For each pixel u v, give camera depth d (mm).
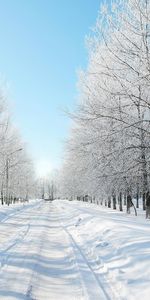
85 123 19625
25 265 9609
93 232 15555
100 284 7324
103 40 18484
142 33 17031
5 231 19281
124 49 17484
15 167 63531
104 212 29984
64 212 40375
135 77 17344
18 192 77938
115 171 20594
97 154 20703
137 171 20234
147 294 5840
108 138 18891
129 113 18734
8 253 11578
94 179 24984
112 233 12414
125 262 8109
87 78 21312
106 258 9406
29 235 17266
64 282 7844
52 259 10719
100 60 18859
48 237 16484
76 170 33312
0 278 8086
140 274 6906
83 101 20359
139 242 9336
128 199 30562
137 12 17375
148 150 18844
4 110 40031
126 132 18469
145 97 18328
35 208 56250
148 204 22422
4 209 40781
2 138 46031
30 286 7398
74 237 15859
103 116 18453
